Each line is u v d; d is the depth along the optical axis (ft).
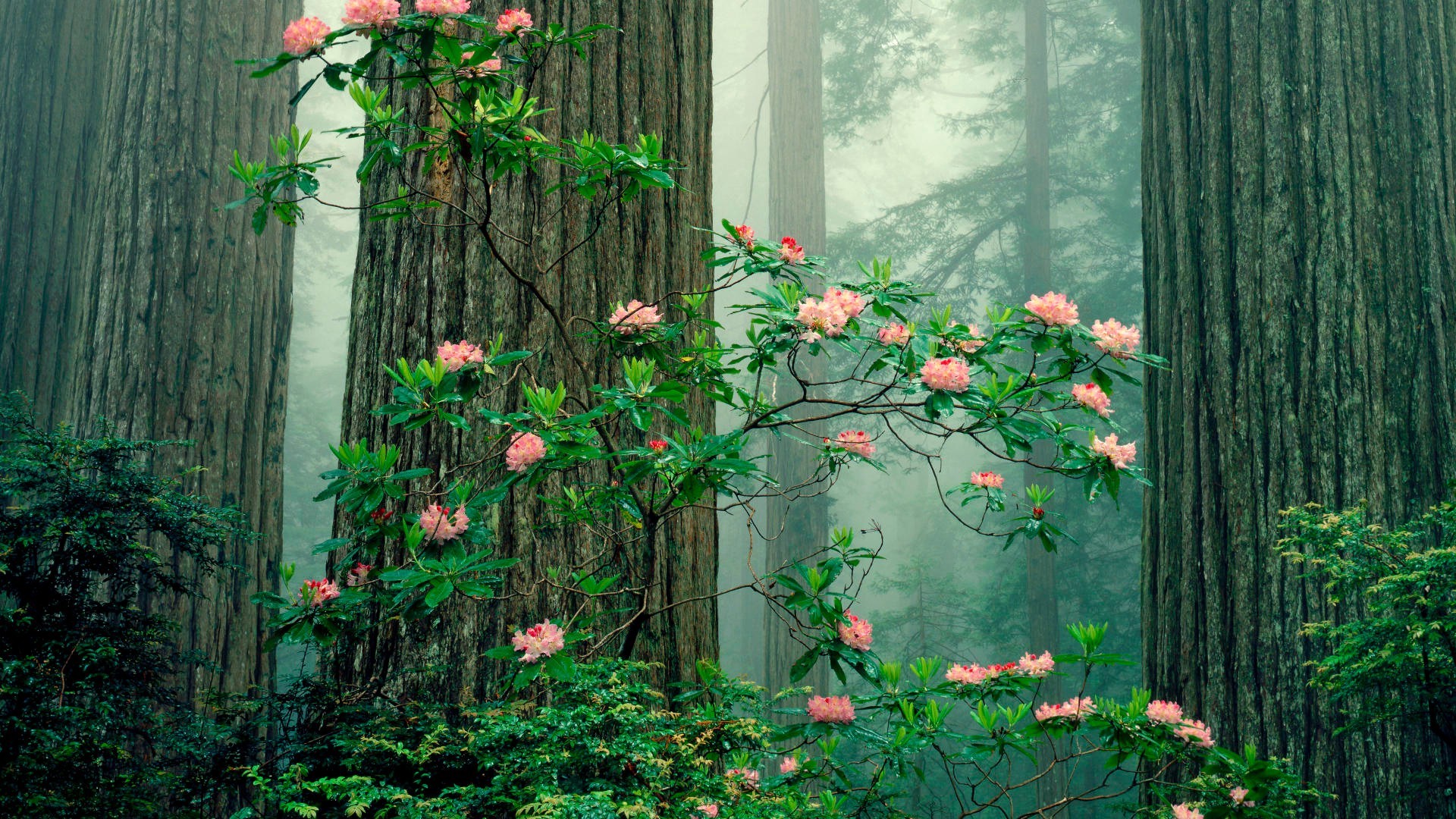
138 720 9.64
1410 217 15.83
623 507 9.02
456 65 8.00
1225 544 15.72
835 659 8.98
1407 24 16.48
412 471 7.40
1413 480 14.88
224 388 20.24
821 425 42.65
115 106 20.88
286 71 22.84
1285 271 15.90
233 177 21.11
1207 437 16.31
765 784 9.11
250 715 9.45
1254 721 14.85
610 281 11.04
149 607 17.42
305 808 6.87
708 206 12.91
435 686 9.54
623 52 11.71
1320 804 13.92
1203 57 17.44
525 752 7.53
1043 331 8.25
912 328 8.39
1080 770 54.85
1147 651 17.42
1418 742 13.57
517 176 10.78
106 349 19.66
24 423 10.63
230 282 20.65
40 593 9.91
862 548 9.12
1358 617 14.28
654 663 9.23
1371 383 15.20
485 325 10.45
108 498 10.31
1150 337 18.35
